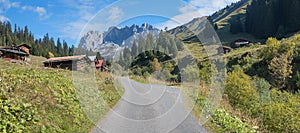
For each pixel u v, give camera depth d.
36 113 6.51
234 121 8.08
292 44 32.91
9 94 7.11
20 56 37.88
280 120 8.09
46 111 6.99
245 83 10.87
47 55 78.31
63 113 7.35
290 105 8.80
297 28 76.00
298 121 7.83
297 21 76.75
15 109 6.22
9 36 84.69
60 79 11.72
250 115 9.62
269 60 32.38
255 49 41.62
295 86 26.02
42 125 6.12
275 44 34.34
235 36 90.75
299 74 26.45
